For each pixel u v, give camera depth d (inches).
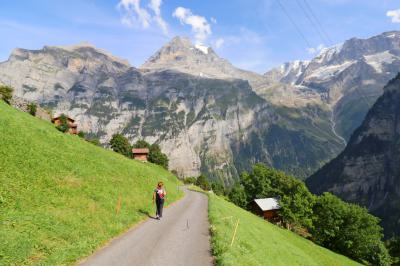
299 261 1690.5
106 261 628.1
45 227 702.5
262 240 1518.2
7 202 745.0
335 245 4264.3
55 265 559.2
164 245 801.6
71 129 4362.7
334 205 4261.8
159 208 1154.0
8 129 1273.4
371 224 4158.5
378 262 4160.9
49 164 1140.5
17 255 548.7
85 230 776.9
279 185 5162.4
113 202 1102.4
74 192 1008.9
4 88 3341.5
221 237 944.3
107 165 1608.0
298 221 4325.8
